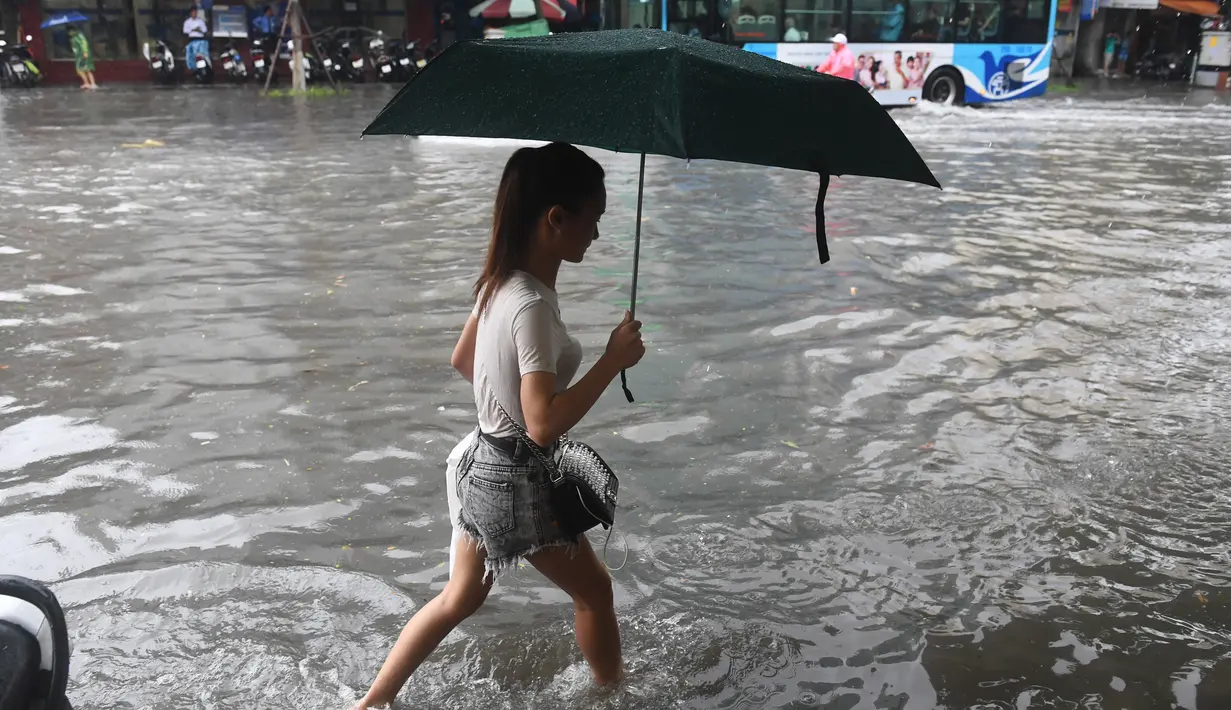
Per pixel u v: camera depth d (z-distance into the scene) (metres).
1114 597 3.25
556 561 2.43
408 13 30.84
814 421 4.65
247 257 7.78
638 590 3.26
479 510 2.32
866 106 2.18
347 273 7.30
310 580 3.28
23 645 1.75
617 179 12.30
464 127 2.17
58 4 28.50
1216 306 6.70
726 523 3.70
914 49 19.95
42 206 9.80
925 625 3.08
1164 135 17.58
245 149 14.62
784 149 1.98
